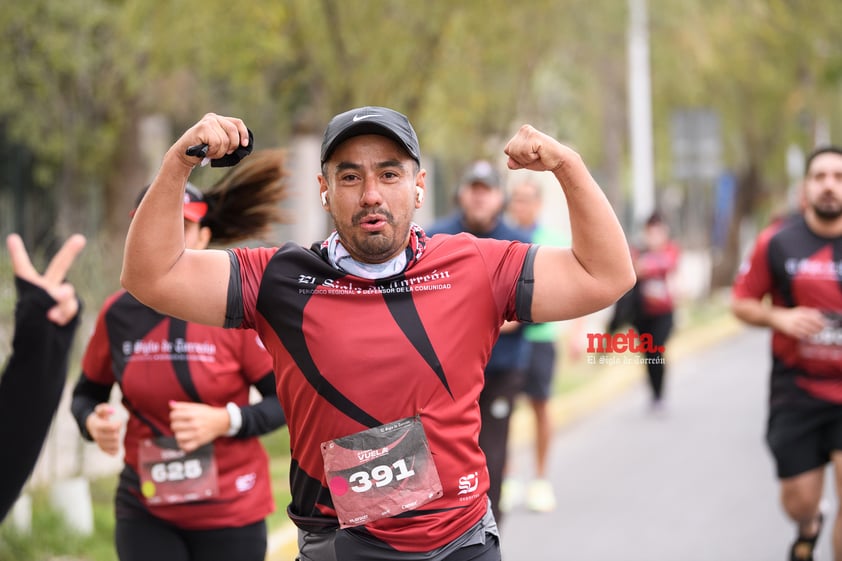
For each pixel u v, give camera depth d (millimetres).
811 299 20062
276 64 40156
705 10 61469
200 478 15281
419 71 37750
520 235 23594
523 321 11242
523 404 43781
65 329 11398
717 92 81812
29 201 62844
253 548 15641
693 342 65438
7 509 11547
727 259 91438
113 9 47344
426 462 10727
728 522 27000
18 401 11219
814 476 19953
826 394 19641
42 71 49750
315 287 10820
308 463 11000
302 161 56906
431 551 10828
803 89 79375
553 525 27266
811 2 59375
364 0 35656
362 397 10672
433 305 10844
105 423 15406
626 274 10891
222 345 15438
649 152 67312
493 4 39281
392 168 10531
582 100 79250
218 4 36000
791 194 103000
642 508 28641
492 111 50062
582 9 49812
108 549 23078
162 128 70812
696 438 37750
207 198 16078
